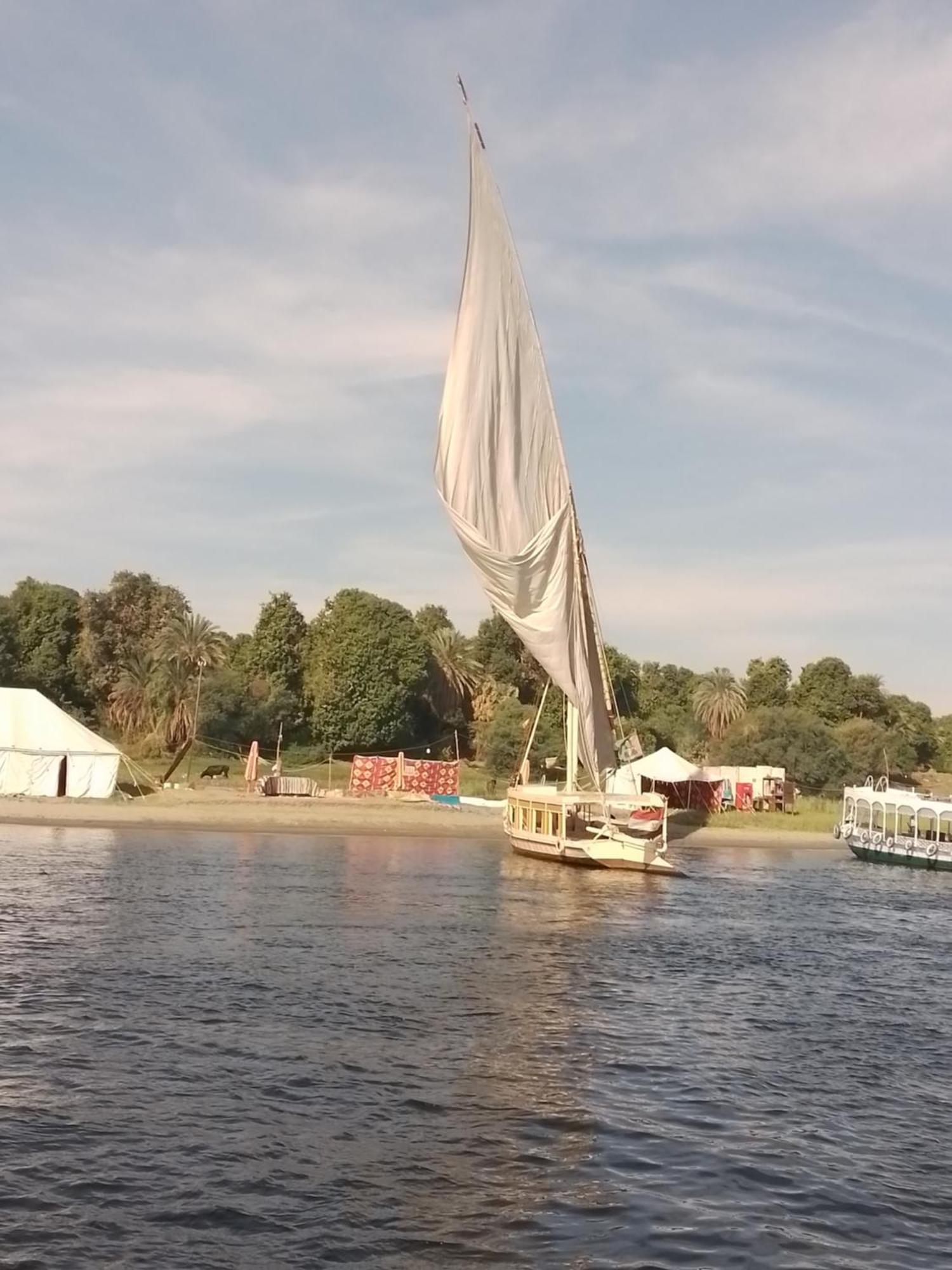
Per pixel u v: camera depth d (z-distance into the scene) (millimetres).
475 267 48562
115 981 22547
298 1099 15977
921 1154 15172
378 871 45406
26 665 109562
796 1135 15625
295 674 108500
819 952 31453
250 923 30484
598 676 53219
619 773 69500
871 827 68375
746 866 58719
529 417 50344
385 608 105438
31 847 47719
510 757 93938
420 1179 13406
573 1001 23031
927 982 27641
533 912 36125
